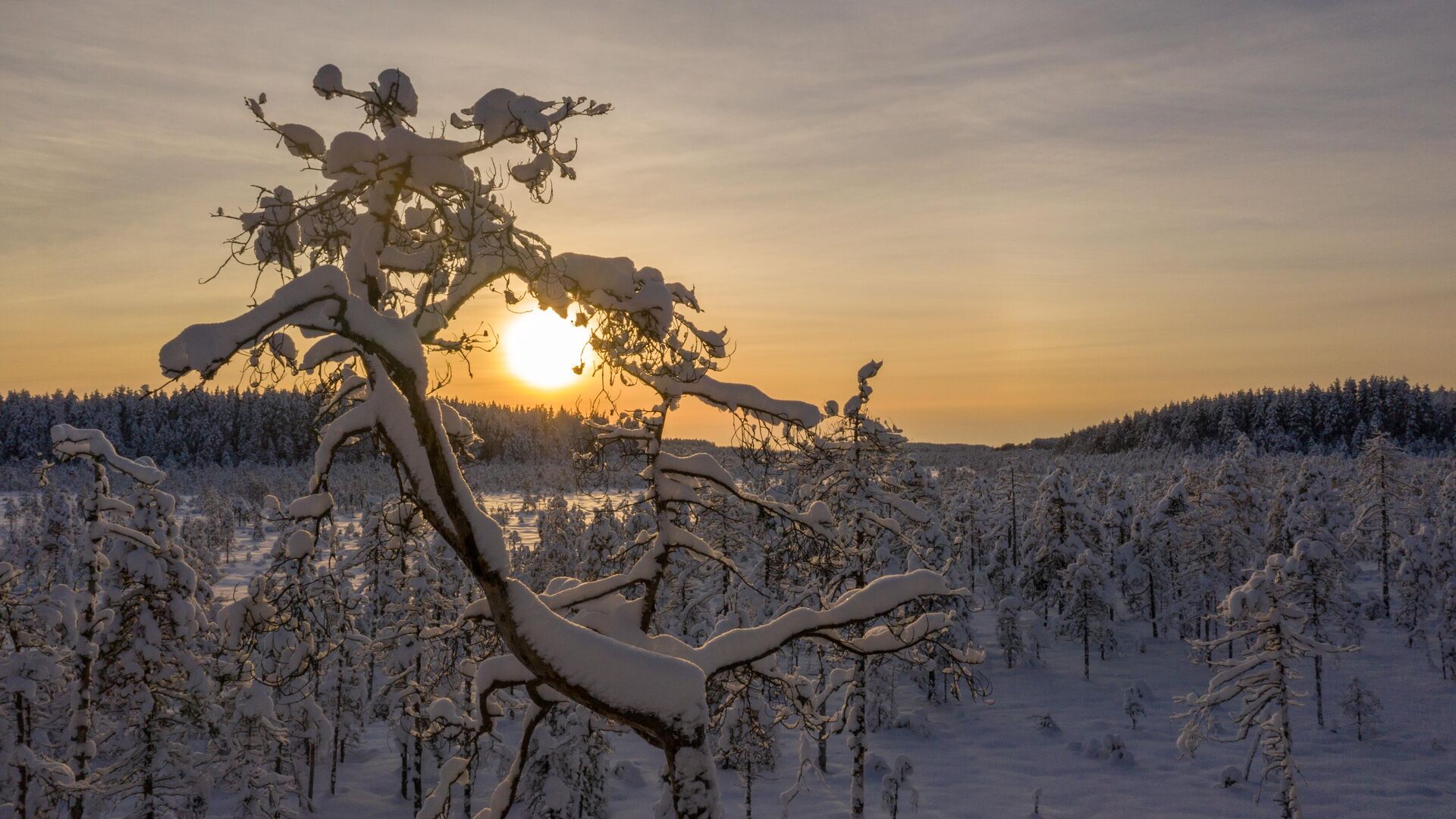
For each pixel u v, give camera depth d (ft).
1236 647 188.55
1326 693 156.97
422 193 18.29
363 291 19.11
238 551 412.77
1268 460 419.95
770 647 23.12
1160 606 220.02
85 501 65.31
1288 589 90.07
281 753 92.53
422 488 18.90
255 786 82.53
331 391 22.11
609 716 18.88
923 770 120.16
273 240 18.16
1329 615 139.85
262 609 22.18
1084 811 105.81
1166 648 193.98
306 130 17.93
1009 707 150.82
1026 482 259.80
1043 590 189.47
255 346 17.48
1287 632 88.33
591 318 21.50
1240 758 124.88
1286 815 86.22
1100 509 242.37
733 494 26.45
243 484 523.29
